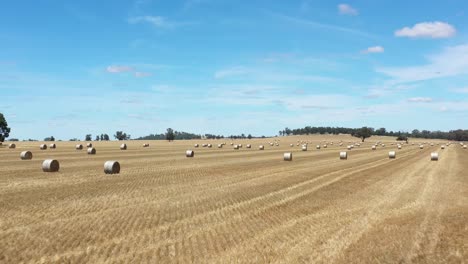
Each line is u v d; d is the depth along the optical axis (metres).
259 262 13.57
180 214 20.66
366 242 15.76
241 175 37.47
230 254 14.37
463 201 25.08
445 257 14.16
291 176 36.81
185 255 14.28
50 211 20.89
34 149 81.12
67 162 49.88
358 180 34.66
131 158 58.34
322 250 14.83
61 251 14.59
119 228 17.73
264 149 96.12
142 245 15.39
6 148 85.06
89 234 16.73
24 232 16.92
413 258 14.02
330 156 67.94
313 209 22.33
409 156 70.50
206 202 23.89
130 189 28.50
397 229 17.72
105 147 99.06
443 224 18.69
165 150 84.94
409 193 28.08
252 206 22.88
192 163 50.66
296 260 13.77
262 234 17.02
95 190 27.83
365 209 22.42
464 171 43.84
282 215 20.72
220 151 83.06
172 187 29.62
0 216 19.62
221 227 18.14
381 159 61.69
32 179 33.22
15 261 13.56
